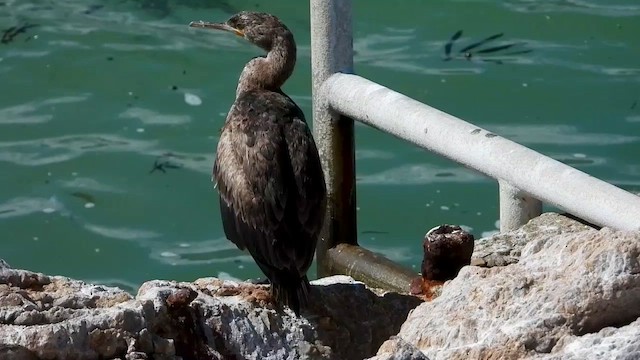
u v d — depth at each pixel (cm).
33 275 627
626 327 537
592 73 1565
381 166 1414
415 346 560
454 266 730
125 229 1338
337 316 662
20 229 1338
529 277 582
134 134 1498
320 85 948
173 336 592
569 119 1477
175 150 1468
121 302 608
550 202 791
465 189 1363
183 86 1591
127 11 1759
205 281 681
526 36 1652
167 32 1702
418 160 1420
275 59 851
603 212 754
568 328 546
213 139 1488
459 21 1694
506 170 812
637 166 1383
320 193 724
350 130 959
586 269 569
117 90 1588
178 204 1370
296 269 689
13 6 1775
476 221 1304
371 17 1714
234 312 618
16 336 548
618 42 1631
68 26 1716
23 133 1505
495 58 1602
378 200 1353
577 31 1658
